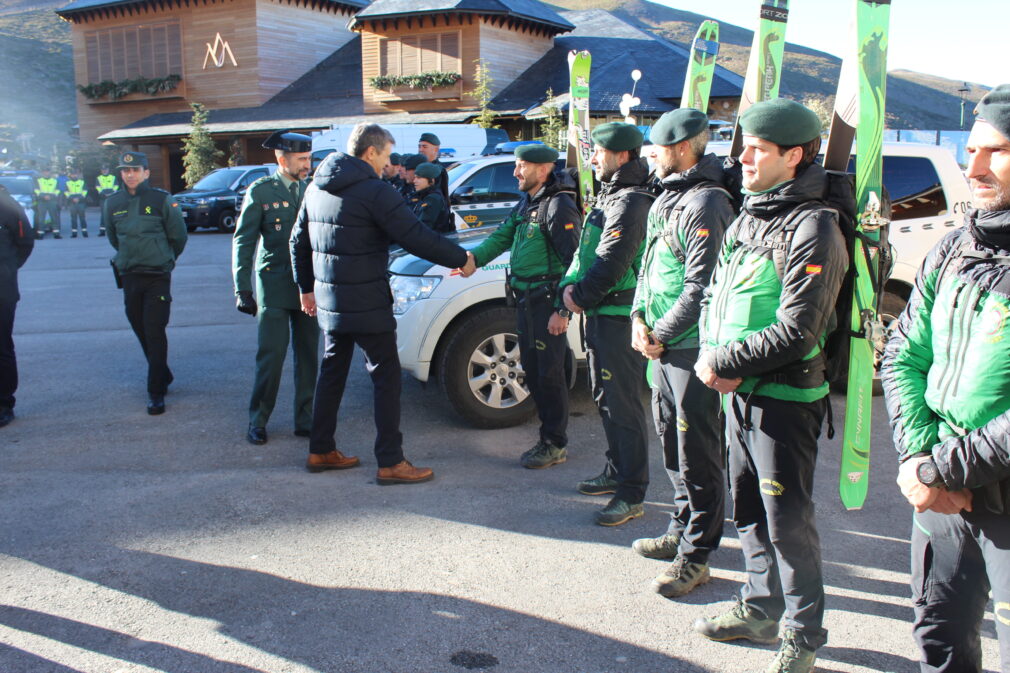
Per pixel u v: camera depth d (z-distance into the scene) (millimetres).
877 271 2574
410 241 4312
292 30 33375
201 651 2924
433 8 27672
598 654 2920
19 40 114562
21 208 5562
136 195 5703
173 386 6574
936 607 2107
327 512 4129
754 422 2631
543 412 4777
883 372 2197
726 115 25250
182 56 33969
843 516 4121
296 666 2838
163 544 3754
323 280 4391
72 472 4664
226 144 33188
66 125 88938
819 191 2480
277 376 5180
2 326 5445
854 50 2678
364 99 30172
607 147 3688
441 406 6066
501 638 3016
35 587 3355
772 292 2498
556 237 4359
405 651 2930
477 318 5398
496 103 28000
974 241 1968
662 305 3191
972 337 1925
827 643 2994
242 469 4742
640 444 3939
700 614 3186
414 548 3740
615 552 3707
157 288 5742
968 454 1845
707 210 2961
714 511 3275
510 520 4047
